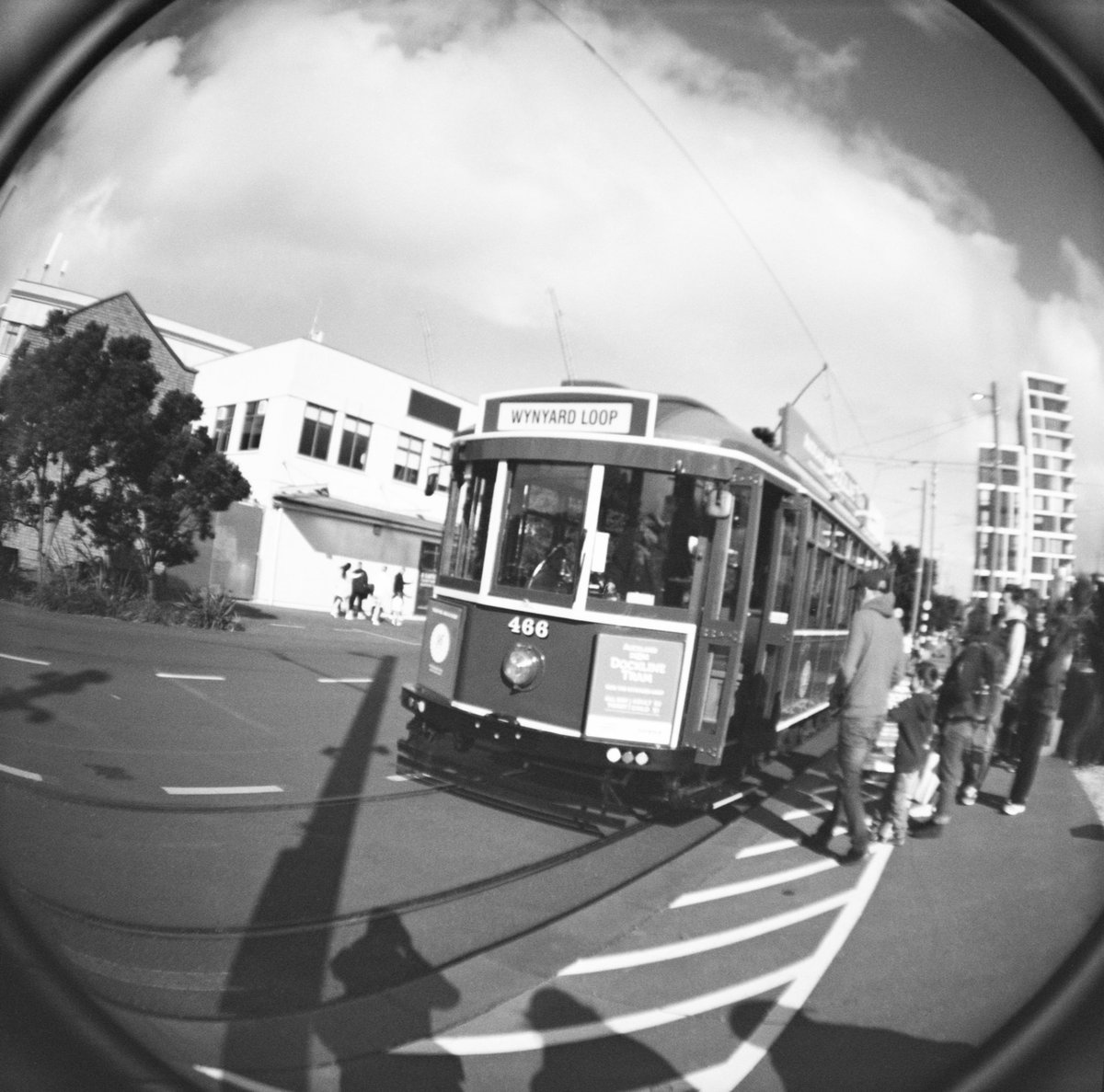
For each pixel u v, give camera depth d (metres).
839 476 8.76
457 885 4.31
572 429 5.75
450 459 6.38
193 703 8.30
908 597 7.46
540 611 5.59
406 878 4.36
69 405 13.40
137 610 13.71
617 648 5.43
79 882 3.91
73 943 3.35
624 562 5.54
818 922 3.97
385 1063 2.78
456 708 5.73
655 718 5.40
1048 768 6.68
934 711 5.23
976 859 4.77
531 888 4.32
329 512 22.72
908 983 3.40
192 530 14.66
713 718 5.45
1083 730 6.57
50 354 13.36
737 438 5.72
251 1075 2.67
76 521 14.05
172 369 17.58
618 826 5.25
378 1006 3.12
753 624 6.38
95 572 14.09
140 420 13.70
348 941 3.62
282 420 21.91
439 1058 2.81
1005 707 6.79
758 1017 3.13
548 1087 2.68
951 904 4.17
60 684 8.32
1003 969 3.50
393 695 10.34
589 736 5.35
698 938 3.78
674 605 5.48
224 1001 3.09
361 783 6.03
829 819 5.16
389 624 21.98
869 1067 2.86
